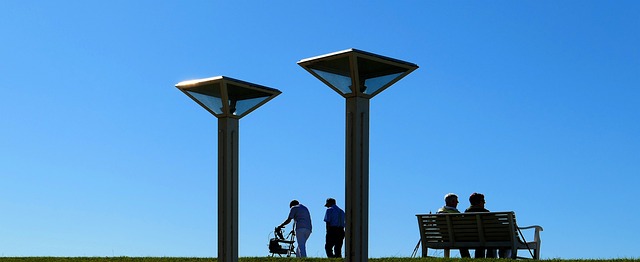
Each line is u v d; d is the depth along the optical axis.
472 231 16.03
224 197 11.31
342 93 9.55
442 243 16.53
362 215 9.41
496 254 16.73
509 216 15.41
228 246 11.27
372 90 9.59
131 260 16.56
